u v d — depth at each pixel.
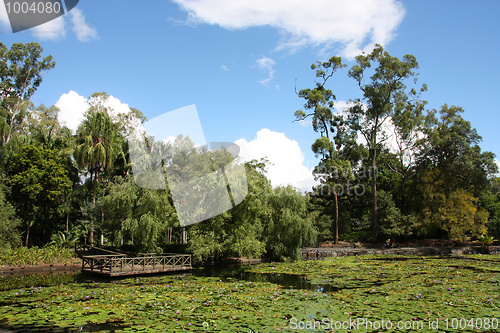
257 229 18.84
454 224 27.69
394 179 37.12
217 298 8.98
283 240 19.69
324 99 32.78
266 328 6.34
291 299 8.77
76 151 23.48
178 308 7.87
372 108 32.25
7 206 19.31
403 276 12.85
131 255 17.17
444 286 10.48
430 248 25.56
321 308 7.78
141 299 8.88
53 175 22.11
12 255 17.27
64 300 8.84
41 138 26.06
